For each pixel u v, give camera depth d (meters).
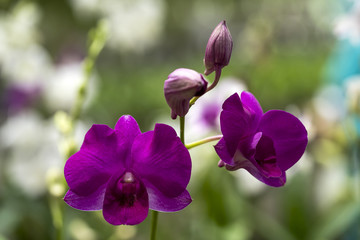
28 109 0.81
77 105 0.50
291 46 3.55
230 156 0.38
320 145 0.81
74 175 0.38
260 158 0.39
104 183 0.39
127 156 0.38
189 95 0.37
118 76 1.82
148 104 1.63
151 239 0.39
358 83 0.62
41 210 0.76
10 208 0.75
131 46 0.99
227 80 0.75
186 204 0.38
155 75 2.07
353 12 0.71
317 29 3.60
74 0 0.96
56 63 0.97
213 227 0.72
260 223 0.73
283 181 0.39
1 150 0.78
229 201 0.73
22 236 0.74
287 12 3.66
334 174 0.79
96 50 0.50
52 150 0.74
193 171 0.77
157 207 0.39
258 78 0.97
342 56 0.79
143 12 0.95
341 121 0.79
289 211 0.71
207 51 0.38
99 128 0.38
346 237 0.75
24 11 0.84
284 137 0.39
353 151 0.71
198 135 0.74
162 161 0.38
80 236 0.61
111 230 0.69
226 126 0.38
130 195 0.38
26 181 0.74
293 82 1.77
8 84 0.82
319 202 0.77
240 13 3.15
